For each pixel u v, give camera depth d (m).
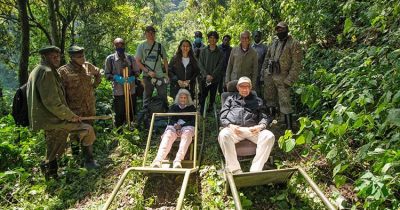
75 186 4.93
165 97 6.91
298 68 5.66
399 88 3.76
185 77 6.83
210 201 4.24
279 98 5.87
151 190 4.65
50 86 4.50
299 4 7.55
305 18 7.30
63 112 4.62
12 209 4.33
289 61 5.75
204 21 11.54
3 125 6.39
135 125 6.82
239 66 6.19
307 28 7.76
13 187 4.80
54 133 4.88
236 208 3.24
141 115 6.80
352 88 3.97
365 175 3.06
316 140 5.08
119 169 5.30
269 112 6.73
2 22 11.57
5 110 9.59
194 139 5.14
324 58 7.24
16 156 5.55
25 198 4.61
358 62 5.20
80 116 5.21
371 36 6.53
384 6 4.73
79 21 13.62
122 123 6.86
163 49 6.74
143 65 6.62
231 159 4.55
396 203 3.31
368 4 5.95
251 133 4.88
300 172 4.00
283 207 4.13
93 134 5.21
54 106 4.53
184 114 5.47
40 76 4.50
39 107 4.61
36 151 5.99
